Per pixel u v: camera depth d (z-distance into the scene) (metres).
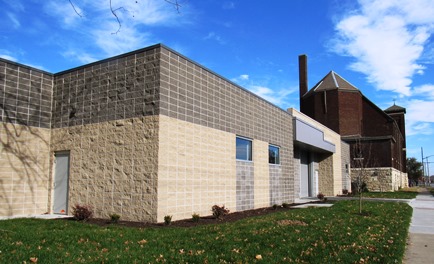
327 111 47.94
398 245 8.16
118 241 7.73
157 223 10.98
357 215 13.91
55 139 13.88
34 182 13.31
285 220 11.69
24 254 6.27
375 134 47.06
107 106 12.70
